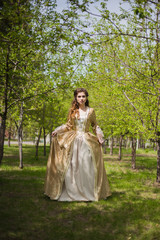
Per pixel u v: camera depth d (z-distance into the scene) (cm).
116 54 763
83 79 837
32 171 915
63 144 529
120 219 390
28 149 2373
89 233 327
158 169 767
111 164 1321
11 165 1090
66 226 350
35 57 712
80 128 545
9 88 709
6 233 310
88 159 513
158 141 760
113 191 606
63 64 713
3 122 690
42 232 324
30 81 758
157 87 663
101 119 1210
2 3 413
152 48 684
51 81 741
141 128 720
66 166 508
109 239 311
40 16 506
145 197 558
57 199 489
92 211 429
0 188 580
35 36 529
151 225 374
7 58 651
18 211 406
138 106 789
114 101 967
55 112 1327
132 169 1115
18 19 430
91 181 506
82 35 425
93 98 1277
